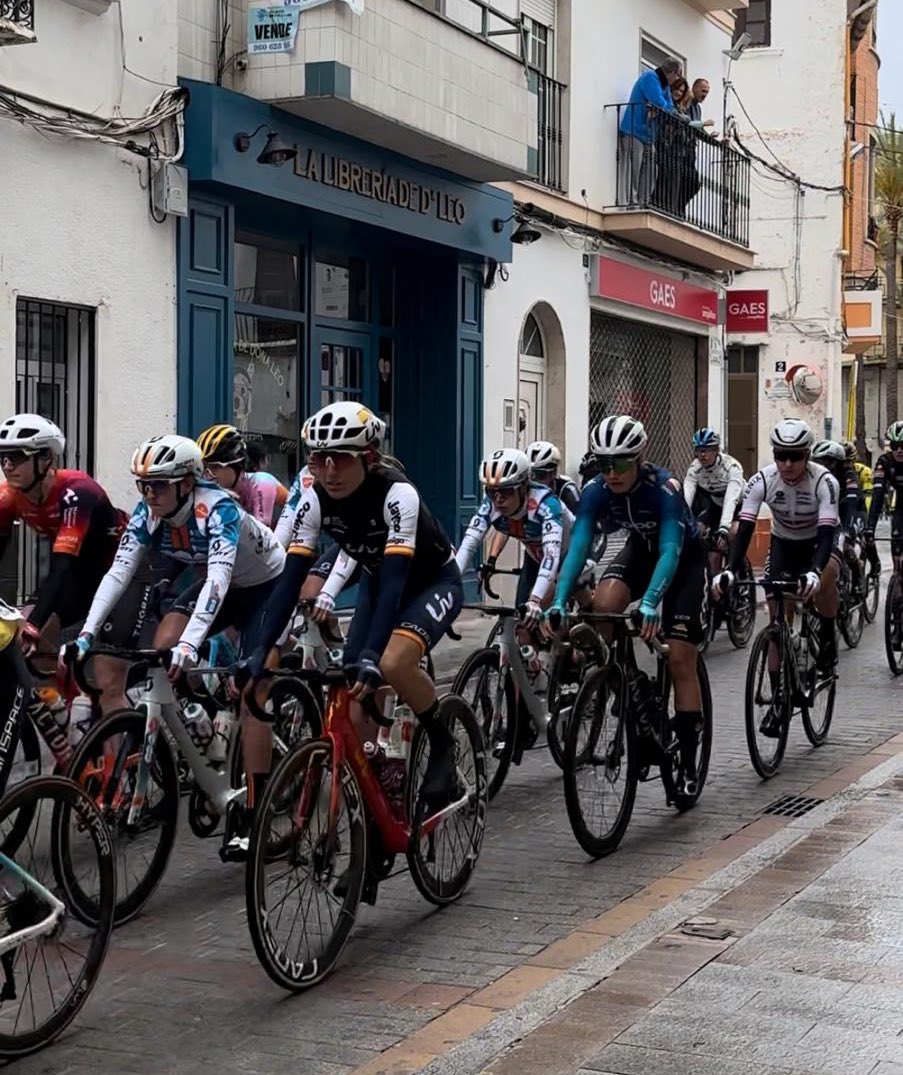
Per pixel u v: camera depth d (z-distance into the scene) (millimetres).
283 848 4246
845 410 40250
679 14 18812
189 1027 4074
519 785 7215
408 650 4715
